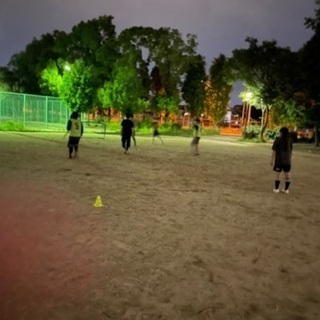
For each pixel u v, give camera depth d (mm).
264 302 4449
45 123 37250
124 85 39250
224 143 33656
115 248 5809
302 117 34562
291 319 4113
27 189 9406
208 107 50250
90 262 5227
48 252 5477
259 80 35844
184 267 5281
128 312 4023
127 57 40438
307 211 9062
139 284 4676
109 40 43312
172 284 4742
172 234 6664
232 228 7273
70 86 39781
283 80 32812
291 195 11000
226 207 8945
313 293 4754
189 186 11352
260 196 10547
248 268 5398
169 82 43531
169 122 44594
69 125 15445
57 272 4859
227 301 4414
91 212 7711
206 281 4891
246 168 16531
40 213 7383
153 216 7738
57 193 9203
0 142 21078
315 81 29438
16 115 35656
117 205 8438
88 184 10586
